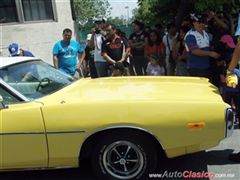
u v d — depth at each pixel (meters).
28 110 4.34
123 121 4.25
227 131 4.33
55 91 4.79
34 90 4.69
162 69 9.12
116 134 4.37
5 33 10.65
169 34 9.55
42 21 11.08
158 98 4.39
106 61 8.94
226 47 7.07
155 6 19.45
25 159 4.41
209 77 7.07
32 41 10.91
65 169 5.16
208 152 5.42
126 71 8.73
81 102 4.34
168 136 4.27
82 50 8.33
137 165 4.45
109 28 8.60
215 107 4.26
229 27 8.19
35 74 5.05
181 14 13.95
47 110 4.33
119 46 8.64
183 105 4.27
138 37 10.72
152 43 9.79
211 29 7.57
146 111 4.25
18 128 4.34
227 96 5.86
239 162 5.07
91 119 4.27
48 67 5.44
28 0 10.86
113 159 4.47
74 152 4.35
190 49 6.95
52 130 4.31
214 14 8.12
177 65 8.67
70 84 5.15
